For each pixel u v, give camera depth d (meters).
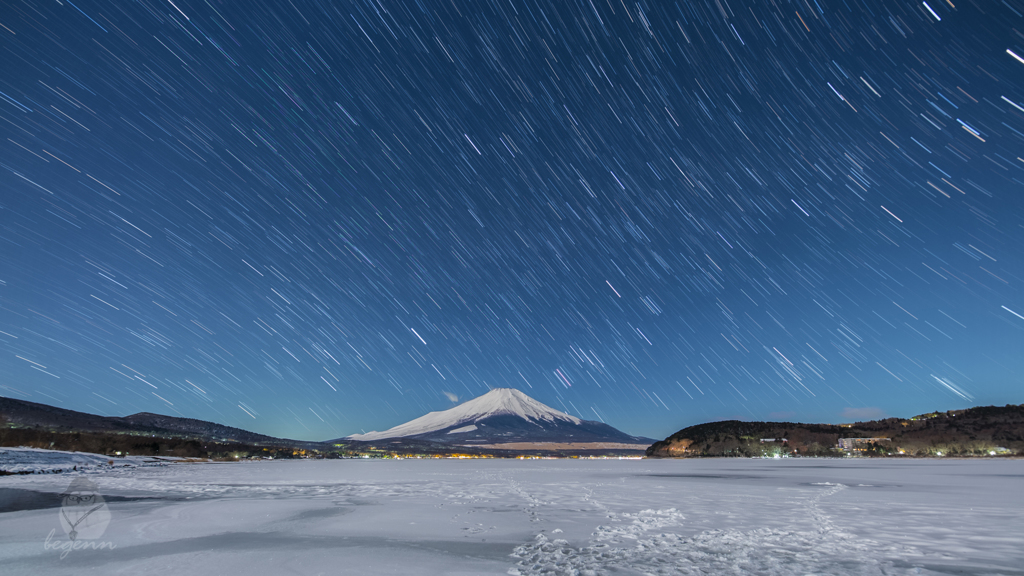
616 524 11.68
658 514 13.30
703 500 16.81
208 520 12.09
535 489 21.83
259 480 27.02
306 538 9.85
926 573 7.01
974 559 7.81
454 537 10.00
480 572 7.16
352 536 10.11
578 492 20.20
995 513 12.95
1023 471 32.38
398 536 10.12
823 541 9.28
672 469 42.69
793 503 15.57
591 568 7.36
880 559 7.82
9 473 27.09
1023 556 8.03
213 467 45.66
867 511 13.50
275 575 6.98
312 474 34.91
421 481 27.59
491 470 43.59
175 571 7.17
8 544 8.93
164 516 12.65
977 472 31.52
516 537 10.01
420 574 7.03
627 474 35.16
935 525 11.06
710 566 7.43
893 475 28.94
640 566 7.46
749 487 22.06
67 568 7.34
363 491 20.59
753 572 7.07
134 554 8.27
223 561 7.81
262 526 11.31
